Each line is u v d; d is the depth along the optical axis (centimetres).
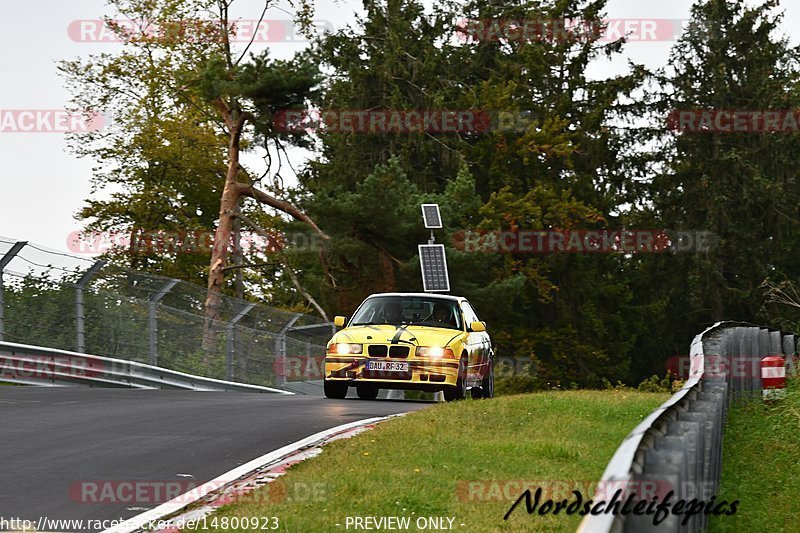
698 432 1457
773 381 3550
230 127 9444
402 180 9725
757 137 13438
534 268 11250
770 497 2294
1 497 1798
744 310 13000
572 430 2731
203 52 10431
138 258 11900
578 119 12950
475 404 3150
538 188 10869
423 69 11850
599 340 12338
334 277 10269
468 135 12338
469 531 1609
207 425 2789
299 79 8706
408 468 2083
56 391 3928
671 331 13425
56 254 5062
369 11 12650
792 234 13062
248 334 6156
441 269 5719
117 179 12206
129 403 3447
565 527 1648
